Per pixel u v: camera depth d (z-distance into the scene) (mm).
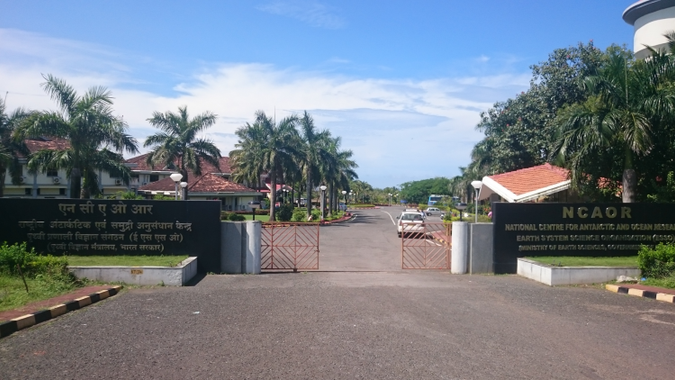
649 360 6121
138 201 13039
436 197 102625
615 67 14914
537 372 5645
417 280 12406
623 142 14961
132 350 6227
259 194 55219
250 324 7559
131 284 11078
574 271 11719
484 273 13711
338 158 52719
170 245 13117
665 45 22625
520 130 29422
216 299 9531
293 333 7066
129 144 27891
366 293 10320
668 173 15219
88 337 6805
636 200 16125
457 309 8859
